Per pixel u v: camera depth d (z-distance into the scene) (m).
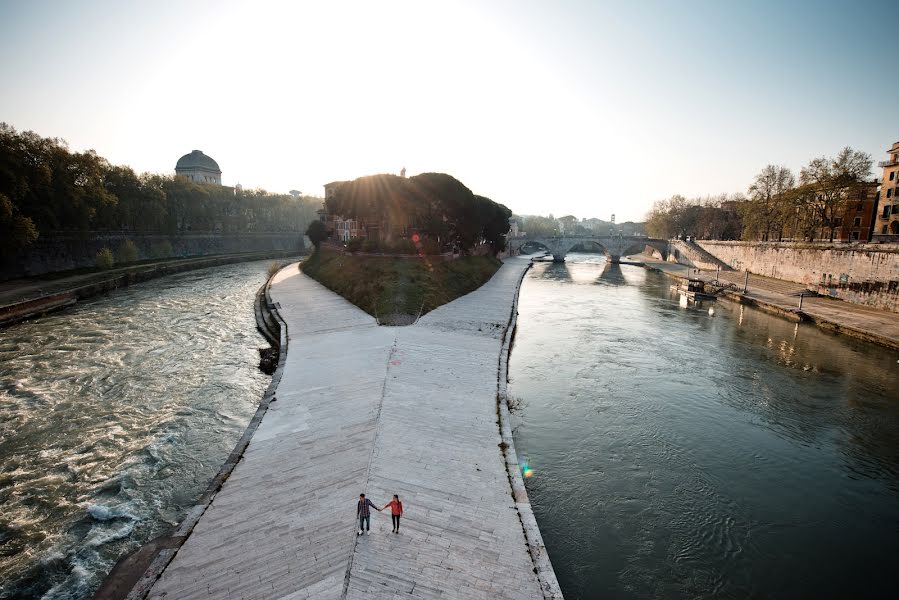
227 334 47.44
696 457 25.67
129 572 14.73
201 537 15.91
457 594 13.62
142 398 31.22
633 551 18.53
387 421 24.44
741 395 34.19
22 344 41.84
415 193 73.38
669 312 65.00
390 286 56.12
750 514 21.12
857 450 26.91
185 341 44.41
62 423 27.47
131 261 92.69
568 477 23.27
